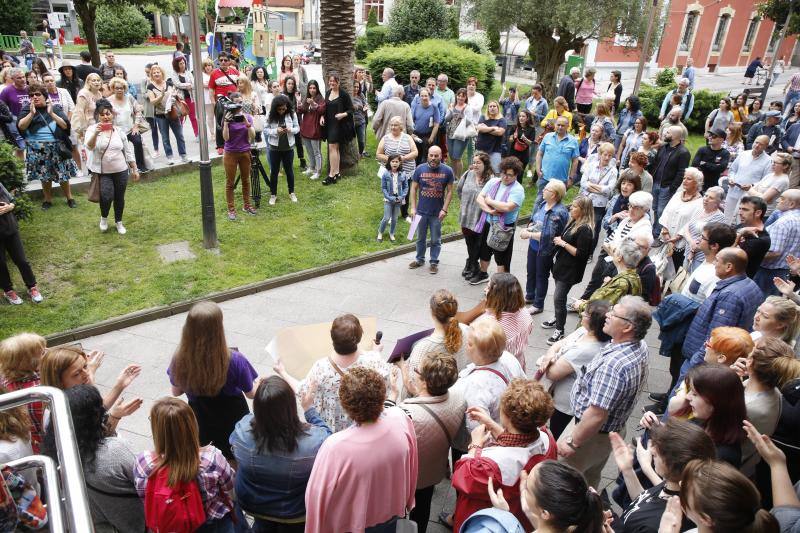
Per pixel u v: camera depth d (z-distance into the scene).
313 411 3.45
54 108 8.73
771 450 2.92
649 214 6.22
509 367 3.71
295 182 11.04
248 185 9.48
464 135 11.13
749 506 2.14
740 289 4.57
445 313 3.92
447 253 9.20
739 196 8.84
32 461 1.92
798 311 4.11
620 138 12.30
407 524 3.09
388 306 7.50
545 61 21.09
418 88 12.37
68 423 1.57
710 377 3.05
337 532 2.91
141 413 5.32
